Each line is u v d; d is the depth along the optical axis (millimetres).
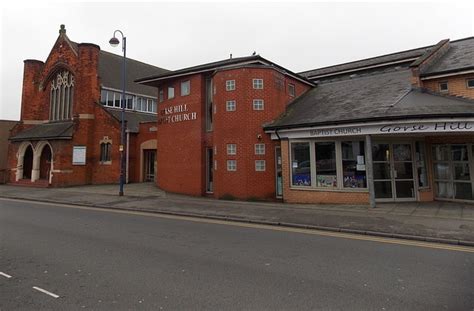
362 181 13117
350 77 19828
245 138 15078
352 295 4535
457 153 13336
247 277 5238
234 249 6945
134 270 5562
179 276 5277
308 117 14258
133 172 25938
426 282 5023
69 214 11977
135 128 26484
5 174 28406
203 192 16922
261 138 15062
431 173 13914
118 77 29828
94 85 25859
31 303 4281
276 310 4074
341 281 5066
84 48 25625
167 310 4066
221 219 10758
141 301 4332
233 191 15148
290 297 4465
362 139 13227
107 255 6453
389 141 13422
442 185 13727
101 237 8062
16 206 14414
